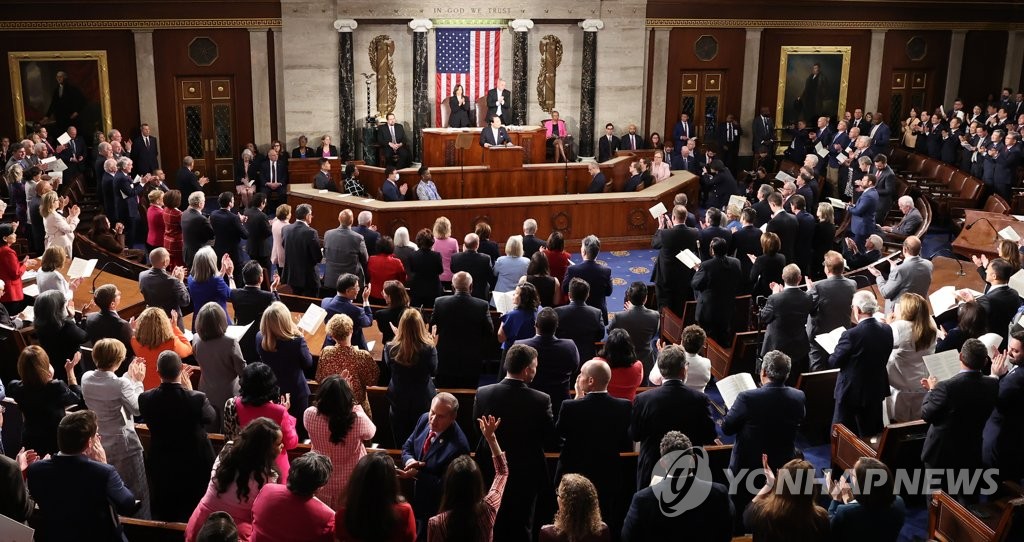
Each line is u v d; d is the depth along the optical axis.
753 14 20.89
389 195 15.32
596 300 8.79
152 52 18.42
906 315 7.05
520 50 19.78
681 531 4.48
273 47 18.92
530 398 5.40
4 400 6.85
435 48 19.84
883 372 6.99
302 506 4.23
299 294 10.77
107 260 11.34
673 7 20.36
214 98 19.00
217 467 4.57
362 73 19.73
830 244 11.91
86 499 4.67
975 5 22.16
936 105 22.77
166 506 5.62
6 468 4.58
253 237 11.98
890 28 21.83
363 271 10.60
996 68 22.73
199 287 8.04
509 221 15.09
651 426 5.50
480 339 7.58
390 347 6.46
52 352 7.27
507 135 18.02
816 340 7.75
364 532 4.09
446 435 5.40
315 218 15.41
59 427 4.67
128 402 5.74
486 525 4.35
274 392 5.39
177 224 11.75
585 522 4.18
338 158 18.69
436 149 17.78
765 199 12.88
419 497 5.48
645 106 20.92
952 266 11.98
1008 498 6.33
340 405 5.04
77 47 18.08
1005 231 11.16
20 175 13.76
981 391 6.04
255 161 18.20
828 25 21.42
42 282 8.55
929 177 18.45
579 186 17.45
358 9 18.95
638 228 15.78
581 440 5.47
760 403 5.70
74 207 11.44
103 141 17.03
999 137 17.16
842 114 22.17
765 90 21.64
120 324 7.17
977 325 7.16
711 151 18.70
